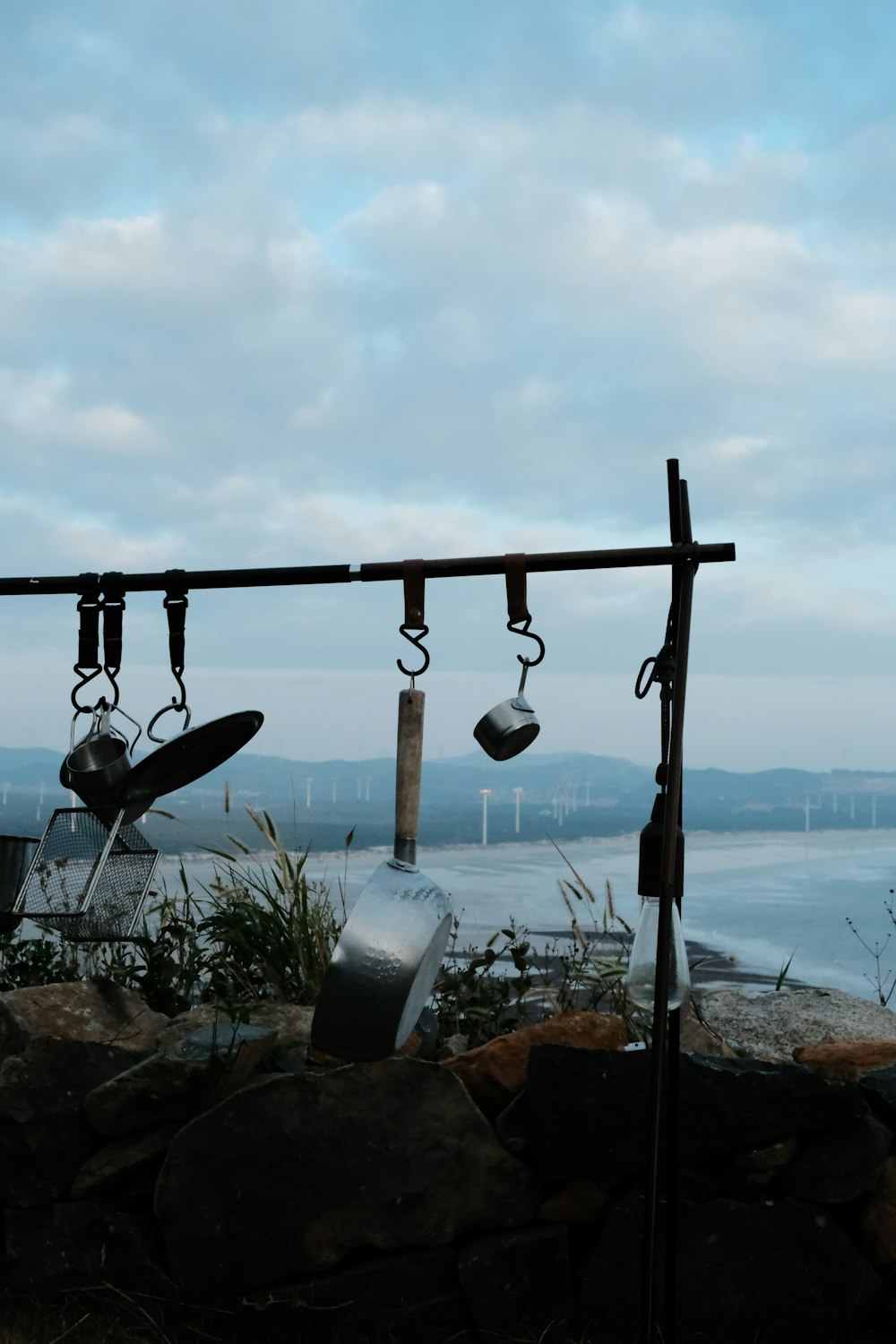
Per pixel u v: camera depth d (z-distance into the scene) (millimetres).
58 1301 2672
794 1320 2533
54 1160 2734
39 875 2527
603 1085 2598
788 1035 3143
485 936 8391
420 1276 2617
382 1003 1586
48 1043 2779
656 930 2010
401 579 2029
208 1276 2646
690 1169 2590
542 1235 2609
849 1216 2598
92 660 2176
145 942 2836
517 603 1995
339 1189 2648
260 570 2092
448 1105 2668
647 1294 1855
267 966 3307
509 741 1957
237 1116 2660
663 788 1980
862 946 9961
